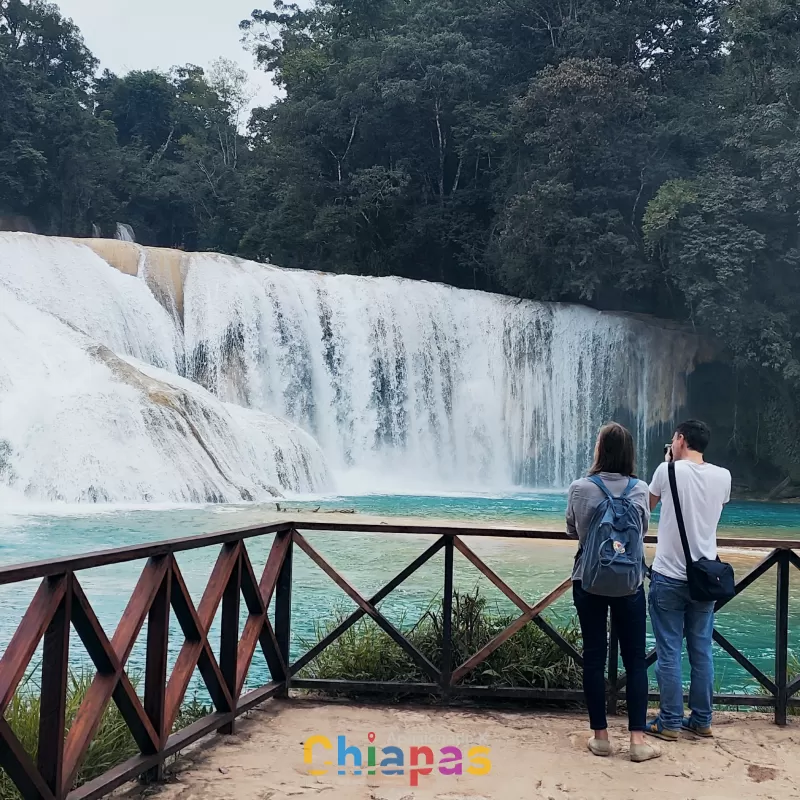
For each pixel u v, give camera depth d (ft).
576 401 114.11
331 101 155.43
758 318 102.53
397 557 42.93
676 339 114.62
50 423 65.92
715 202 103.96
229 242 189.98
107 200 189.16
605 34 134.51
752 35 111.45
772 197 101.40
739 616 33.30
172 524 52.16
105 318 90.79
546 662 18.57
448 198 149.59
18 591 33.32
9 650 9.85
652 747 14.98
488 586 35.96
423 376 110.52
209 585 15.01
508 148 138.72
